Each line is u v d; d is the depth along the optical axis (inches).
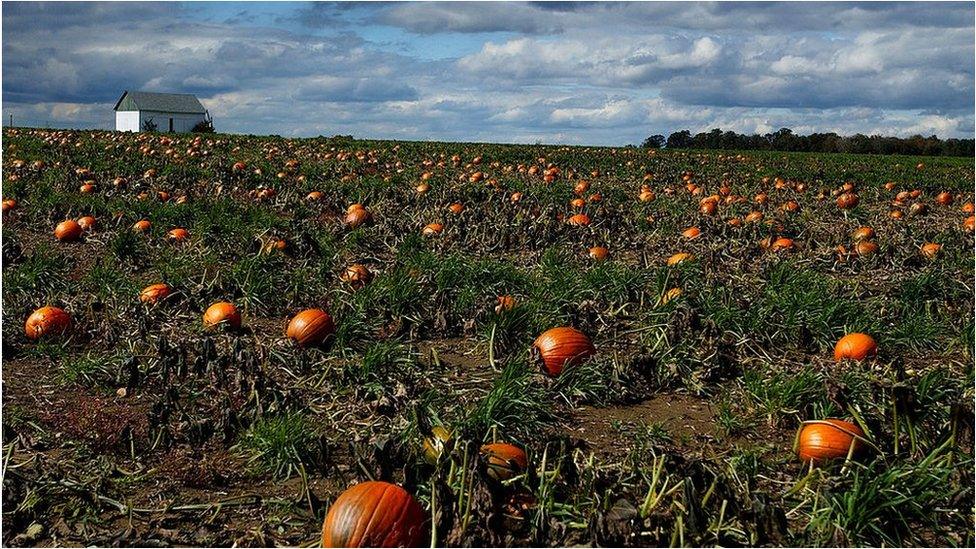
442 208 632.4
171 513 209.6
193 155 1125.1
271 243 473.1
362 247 514.9
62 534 199.5
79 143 1325.0
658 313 352.8
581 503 203.8
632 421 271.4
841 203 758.5
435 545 182.2
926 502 209.5
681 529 189.6
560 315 355.3
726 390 298.2
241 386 273.0
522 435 251.8
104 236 516.7
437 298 379.6
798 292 390.3
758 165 1395.2
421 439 233.8
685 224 626.8
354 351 326.3
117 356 306.3
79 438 247.4
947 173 1318.9
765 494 202.5
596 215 636.1
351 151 1343.5
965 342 350.0
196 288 392.2
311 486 223.8
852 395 268.1
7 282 391.5
